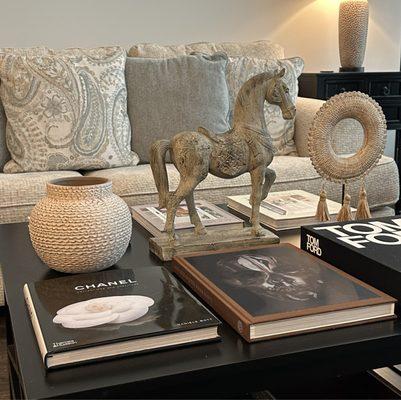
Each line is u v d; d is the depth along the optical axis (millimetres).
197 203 1734
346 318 956
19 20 3023
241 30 3414
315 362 897
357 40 3279
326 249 1215
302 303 964
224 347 895
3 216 1991
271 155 1289
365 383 1115
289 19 3498
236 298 988
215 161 1247
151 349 874
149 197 2145
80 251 1165
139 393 808
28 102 2324
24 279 1215
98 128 2379
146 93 2516
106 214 1181
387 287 1055
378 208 2576
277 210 1634
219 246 1312
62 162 2334
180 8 3281
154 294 1021
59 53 2535
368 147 1474
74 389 783
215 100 2561
